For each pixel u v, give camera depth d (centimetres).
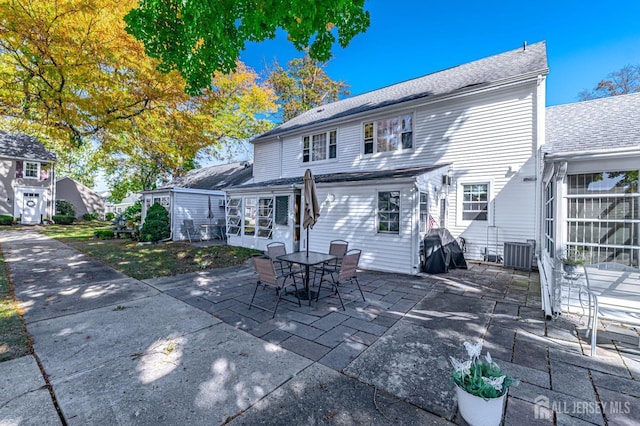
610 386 254
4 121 1043
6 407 221
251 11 372
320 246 909
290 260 504
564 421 212
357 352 316
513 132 802
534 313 438
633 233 420
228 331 370
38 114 821
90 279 628
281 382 259
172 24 426
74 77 707
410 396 240
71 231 1675
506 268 764
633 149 373
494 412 198
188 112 940
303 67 2395
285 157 1366
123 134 948
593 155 396
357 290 568
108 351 313
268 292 548
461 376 216
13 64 708
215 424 207
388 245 754
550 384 257
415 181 698
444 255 728
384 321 407
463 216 884
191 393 242
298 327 385
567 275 425
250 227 1155
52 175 2250
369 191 797
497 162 826
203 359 298
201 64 461
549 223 531
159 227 1340
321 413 219
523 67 836
